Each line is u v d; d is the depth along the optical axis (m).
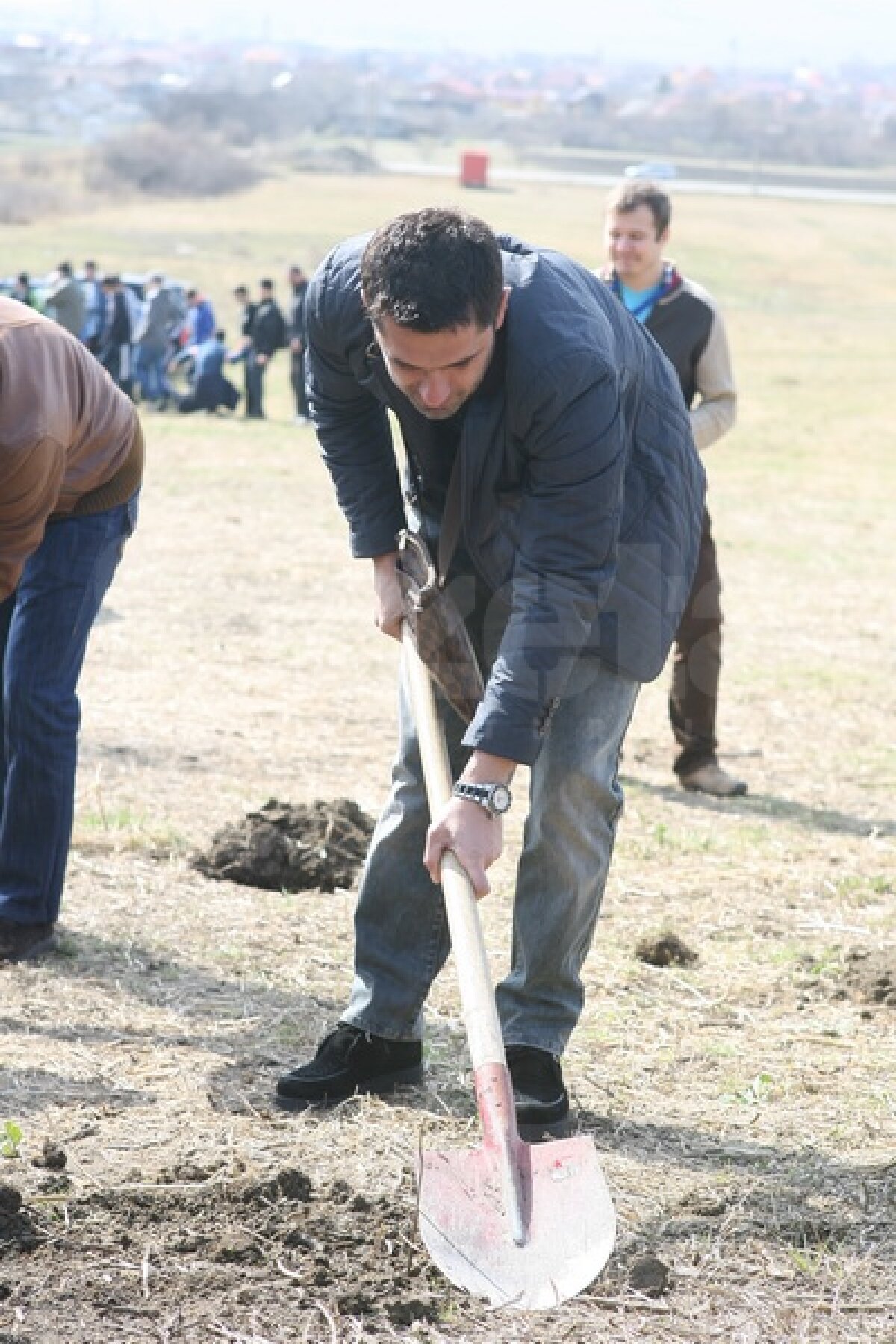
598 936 6.67
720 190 122.94
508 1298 3.72
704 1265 4.20
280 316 29.75
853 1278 4.16
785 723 10.83
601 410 4.04
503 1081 3.83
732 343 44.72
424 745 4.51
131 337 31.45
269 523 18.14
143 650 11.86
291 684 11.11
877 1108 5.18
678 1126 5.00
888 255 76.12
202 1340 3.79
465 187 109.38
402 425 4.42
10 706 5.91
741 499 21.92
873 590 15.90
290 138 144.62
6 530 5.14
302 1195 4.37
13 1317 3.83
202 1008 5.71
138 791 8.35
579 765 4.59
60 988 5.82
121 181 92.31
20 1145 4.64
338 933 6.50
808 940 6.77
